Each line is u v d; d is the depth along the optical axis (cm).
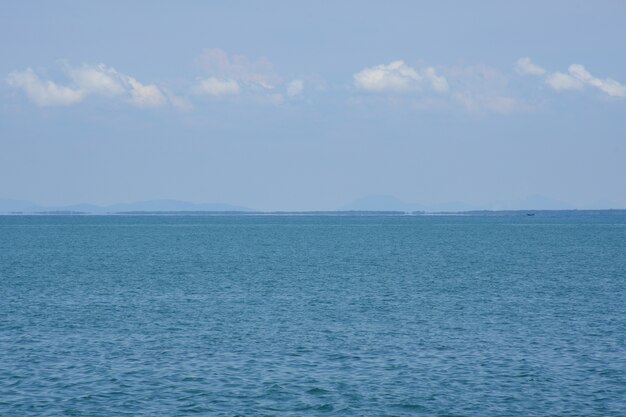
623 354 5894
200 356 5800
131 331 6825
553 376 5231
